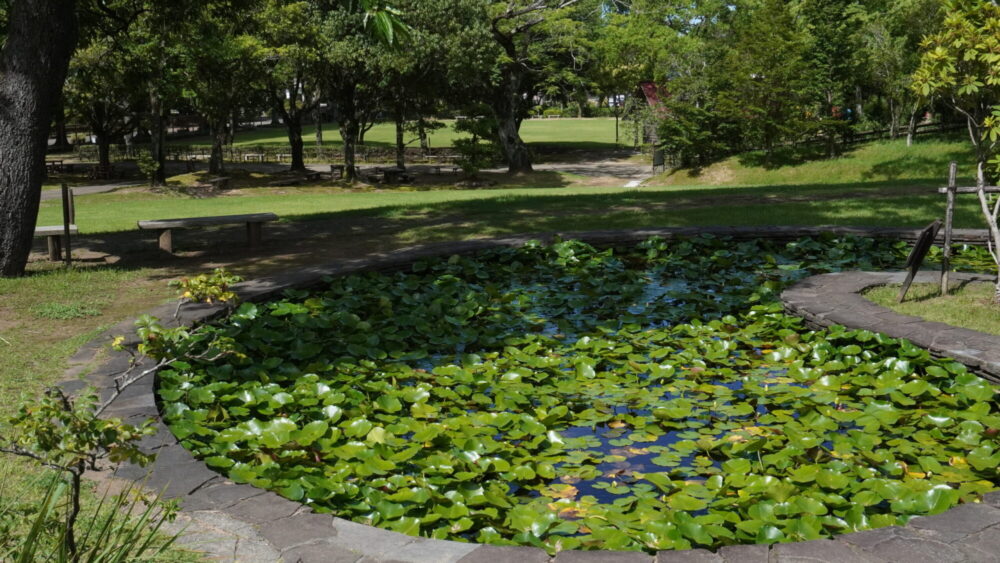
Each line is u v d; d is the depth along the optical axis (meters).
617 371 6.25
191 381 5.48
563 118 85.19
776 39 32.34
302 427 4.99
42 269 9.66
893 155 30.39
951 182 7.56
